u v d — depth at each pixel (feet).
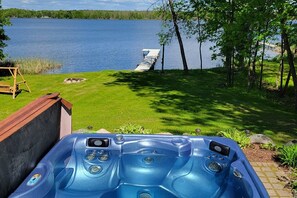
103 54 121.08
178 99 44.04
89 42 169.78
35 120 17.57
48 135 19.83
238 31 44.75
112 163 19.94
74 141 20.49
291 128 32.01
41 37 195.62
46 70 81.97
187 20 64.90
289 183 17.89
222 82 58.39
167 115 35.53
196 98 45.03
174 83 56.08
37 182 15.28
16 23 376.89
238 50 50.52
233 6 49.08
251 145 23.32
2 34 63.82
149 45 158.61
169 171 19.51
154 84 54.65
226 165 19.01
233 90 51.60
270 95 51.42
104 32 252.42
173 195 17.65
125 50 135.74
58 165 18.28
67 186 17.71
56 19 521.24
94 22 442.09
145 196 17.69
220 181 17.95
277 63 81.97
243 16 42.50
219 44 50.06
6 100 42.63
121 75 63.26
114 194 17.62
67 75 63.36
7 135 14.56
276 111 40.04
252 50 48.55
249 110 39.52
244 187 15.72
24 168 16.40
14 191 14.69
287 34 40.09
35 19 507.71
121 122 32.04
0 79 58.54
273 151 22.48
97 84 53.98
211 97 46.09
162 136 21.18
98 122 31.89
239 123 33.22
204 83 57.06
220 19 52.44
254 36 42.80
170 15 64.39
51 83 55.06
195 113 36.88
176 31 65.05
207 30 58.03
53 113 20.45
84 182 18.30
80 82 55.98
